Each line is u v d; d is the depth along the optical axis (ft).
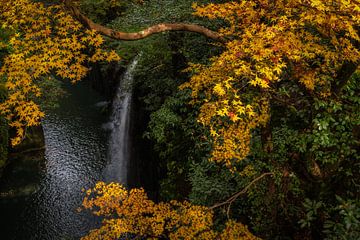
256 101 16.93
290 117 22.11
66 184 42.52
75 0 16.74
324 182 18.63
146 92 37.76
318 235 19.16
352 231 14.76
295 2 12.75
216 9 15.31
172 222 15.84
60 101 59.16
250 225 22.74
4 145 42.63
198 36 31.27
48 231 36.32
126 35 15.84
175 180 30.04
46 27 16.22
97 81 60.90
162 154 32.01
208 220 15.90
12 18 16.29
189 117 29.86
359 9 10.84
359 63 14.24
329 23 12.42
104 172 44.62
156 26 16.15
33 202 39.93
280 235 20.29
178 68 34.04
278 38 12.62
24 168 44.83
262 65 12.41
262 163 20.70
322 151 18.19
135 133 40.57
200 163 27.30
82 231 36.06
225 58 13.17
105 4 31.30
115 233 15.53
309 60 17.02
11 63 15.31
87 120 54.70
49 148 48.47
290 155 19.85
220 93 12.28
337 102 15.97
